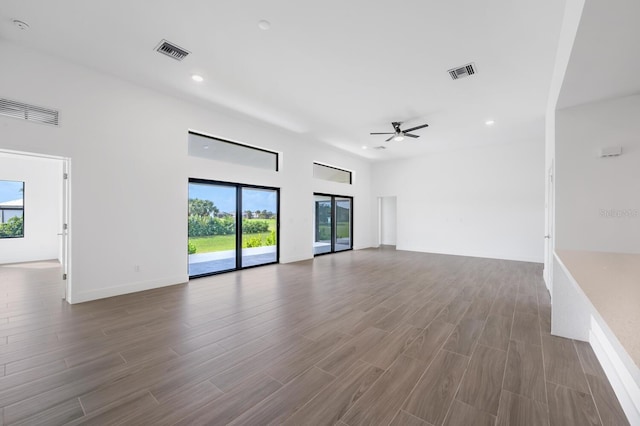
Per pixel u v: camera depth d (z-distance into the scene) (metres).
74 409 1.65
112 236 3.81
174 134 4.44
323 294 3.97
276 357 2.25
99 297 3.70
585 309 2.54
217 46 3.09
